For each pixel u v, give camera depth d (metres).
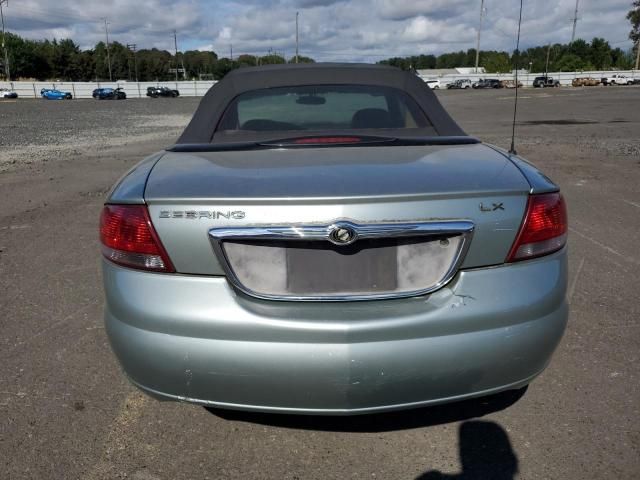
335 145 2.54
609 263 4.44
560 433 2.38
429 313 1.92
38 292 3.99
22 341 3.25
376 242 1.94
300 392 1.92
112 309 2.07
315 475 2.17
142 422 2.50
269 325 1.89
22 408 2.59
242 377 1.92
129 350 2.00
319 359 1.88
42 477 2.15
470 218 1.95
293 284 1.95
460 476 2.15
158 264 1.98
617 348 3.08
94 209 6.61
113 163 10.42
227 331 1.91
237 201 1.91
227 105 3.10
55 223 5.94
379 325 1.89
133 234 2.00
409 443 2.35
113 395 2.71
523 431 2.40
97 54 114.19
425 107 3.12
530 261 2.04
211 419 2.52
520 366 2.01
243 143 2.64
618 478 2.11
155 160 2.44
